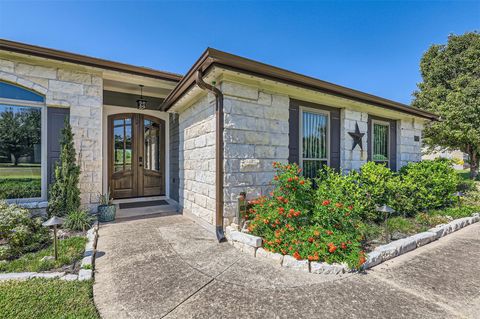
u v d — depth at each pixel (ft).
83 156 15.35
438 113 36.68
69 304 6.59
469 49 37.73
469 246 11.91
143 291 7.50
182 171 18.53
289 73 13.08
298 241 9.67
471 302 7.13
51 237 11.63
